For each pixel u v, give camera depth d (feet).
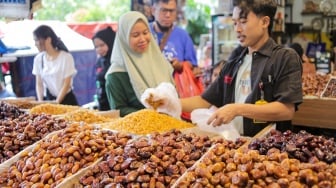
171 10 11.44
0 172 5.38
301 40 20.71
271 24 6.80
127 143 5.32
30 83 15.69
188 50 12.11
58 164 5.11
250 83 6.97
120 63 8.70
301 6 20.72
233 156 4.34
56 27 17.67
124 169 4.58
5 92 13.28
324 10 20.21
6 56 13.10
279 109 6.33
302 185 3.79
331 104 10.31
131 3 13.83
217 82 7.75
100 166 4.80
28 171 5.15
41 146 5.57
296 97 6.40
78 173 4.86
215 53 17.58
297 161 4.12
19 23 15.52
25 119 6.89
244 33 6.72
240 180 3.91
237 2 6.66
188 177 4.18
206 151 4.76
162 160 4.62
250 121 6.93
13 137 6.11
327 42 20.25
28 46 14.24
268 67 6.71
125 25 8.47
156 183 4.32
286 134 4.93
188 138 5.29
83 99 17.87
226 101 7.47
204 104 7.89
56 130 6.20
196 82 10.11
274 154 4.25
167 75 9.14
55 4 23.49
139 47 8.52
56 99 13.41
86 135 5.57
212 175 4.14
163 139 5.18
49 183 4.88
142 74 8.68
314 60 17.67
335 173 3.89
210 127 6.64
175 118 7.45
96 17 24.12
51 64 13.51
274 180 3.88
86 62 17.72
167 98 7.64
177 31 11.98
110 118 8.16
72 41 17.38
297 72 6.55
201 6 23.38
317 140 4.50
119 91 8.63
